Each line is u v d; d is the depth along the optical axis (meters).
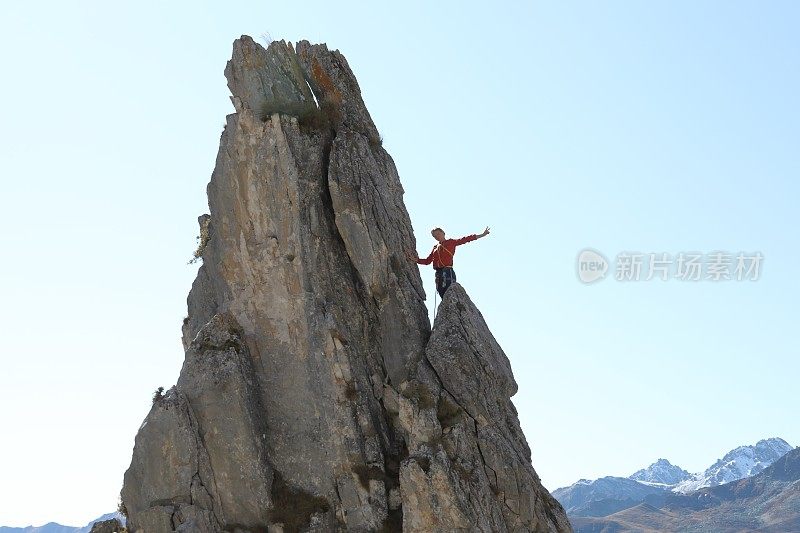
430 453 39.88
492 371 42.25
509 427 42.22
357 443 41.47
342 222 43.69
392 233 44.41
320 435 42.03
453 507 38.59
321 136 45.31
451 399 41.47
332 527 40.69
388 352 43.19
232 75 45.16
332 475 41.56
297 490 41.81
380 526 40.31
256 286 43.78
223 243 44.66
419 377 41.84
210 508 41.44
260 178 44.06
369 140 47.00
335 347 42.50
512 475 40.38
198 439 41.84
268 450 42.34
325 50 48.09
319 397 42.28
